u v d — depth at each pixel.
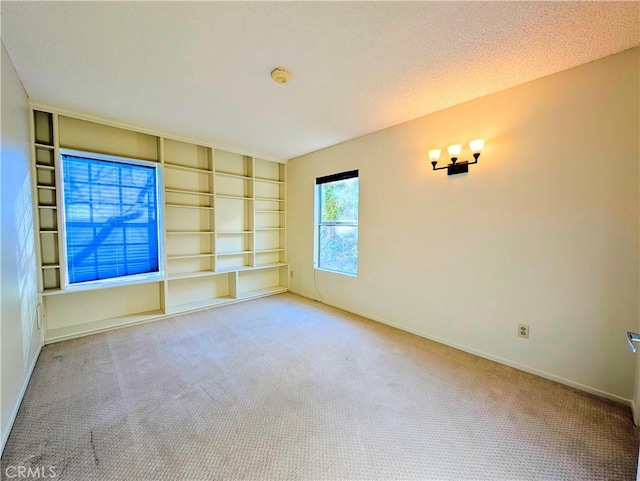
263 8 1.43
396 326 3.21
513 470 1.36
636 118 1.76
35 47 1.75
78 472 1.31
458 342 2.68
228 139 3.64
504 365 2.37
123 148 3.25
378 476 1.32
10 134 1.87
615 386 1.88
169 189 3.53
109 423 1.64
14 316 1.79
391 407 1.81
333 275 4.00
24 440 1.50
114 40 1.69
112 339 2.84
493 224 2.41
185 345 2.72
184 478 1.29
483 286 2.49
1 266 1.58
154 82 2.20
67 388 1.98
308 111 2.74
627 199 1.81
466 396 1.94
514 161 2.27
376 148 3.33
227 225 4.26
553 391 2.00
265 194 4.71
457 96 2.42
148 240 3.55
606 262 1.90
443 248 2.76
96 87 2.28
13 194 1.90
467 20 1.51
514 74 2.07
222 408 1.79
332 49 1.78
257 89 2.30
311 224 4.34
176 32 1.61
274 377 2.16
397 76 2.10
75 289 2.82
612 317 1.89
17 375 1.79
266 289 4.75
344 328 3.19
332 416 1.73
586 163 1.94
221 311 3.76
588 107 1.92
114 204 3.27
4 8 1.40
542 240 2.15
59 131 2.83
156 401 1.85
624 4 1.38
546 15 1.47
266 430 1.60
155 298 3.62
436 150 2.64
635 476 1.32
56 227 2.82
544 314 2.17
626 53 1.77
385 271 3.30
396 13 1.46
